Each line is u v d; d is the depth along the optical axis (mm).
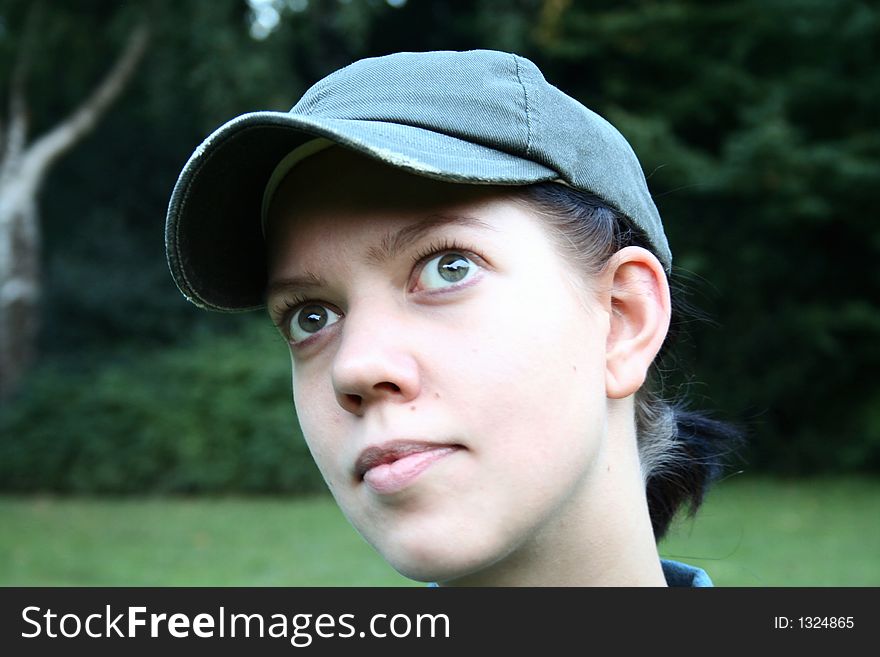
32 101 11250
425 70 1005
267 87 10047
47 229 12969
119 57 11250
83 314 11992
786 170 9469
